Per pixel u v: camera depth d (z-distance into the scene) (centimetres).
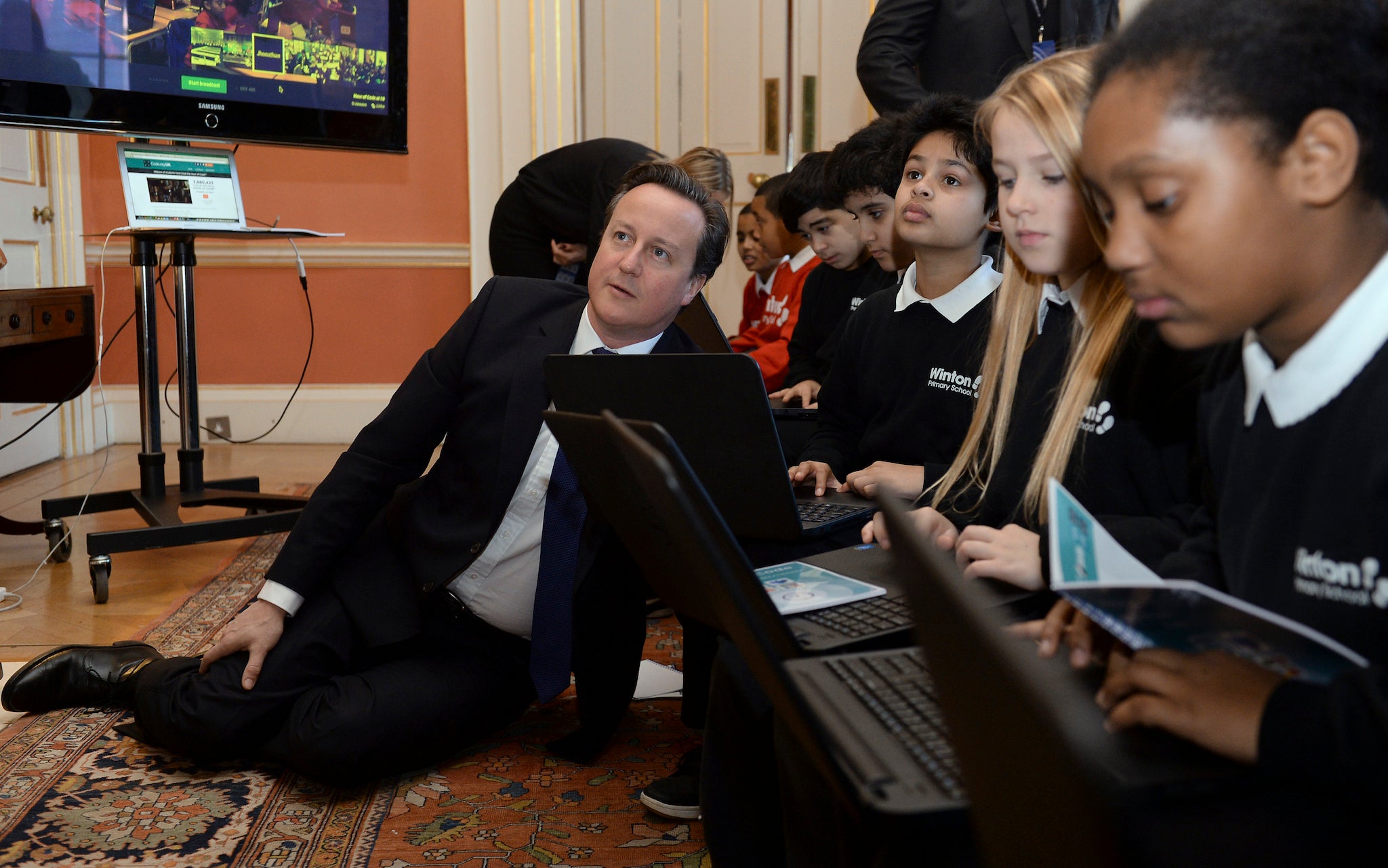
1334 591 71
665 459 78
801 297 303
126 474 400
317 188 454
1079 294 131
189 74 292
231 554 298
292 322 461
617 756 173
